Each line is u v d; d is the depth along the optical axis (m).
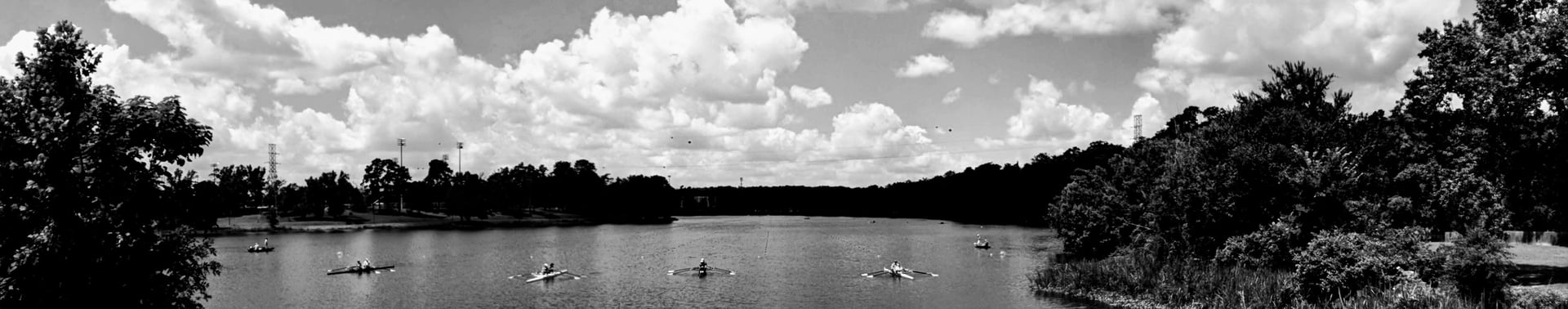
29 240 20.16
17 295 19.70
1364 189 47.38
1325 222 45.25
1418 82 40.22
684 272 76.12
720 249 111.94
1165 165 62.41
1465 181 38.59
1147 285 48.34
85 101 21.64
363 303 58.41
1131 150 79.94
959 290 59.66
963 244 113.12
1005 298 54.09
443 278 72.94
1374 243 36.91
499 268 82.19
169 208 22.06
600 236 151.75
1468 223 42.09
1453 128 39.00
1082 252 84.38
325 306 57.47
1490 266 31.80
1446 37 39.47
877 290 61.22
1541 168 34.88
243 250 110.75
